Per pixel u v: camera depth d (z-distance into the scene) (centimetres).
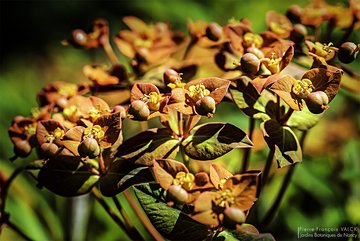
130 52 28
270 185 32
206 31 26
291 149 23
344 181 34
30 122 25
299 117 24
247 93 24
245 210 21
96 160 24
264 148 29
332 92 22
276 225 33
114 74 27
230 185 21
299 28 26
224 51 27
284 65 23
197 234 22
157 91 23
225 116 35
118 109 23
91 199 31
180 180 22
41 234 33
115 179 23
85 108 24
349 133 35
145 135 23
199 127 23
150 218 22
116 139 23
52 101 27
